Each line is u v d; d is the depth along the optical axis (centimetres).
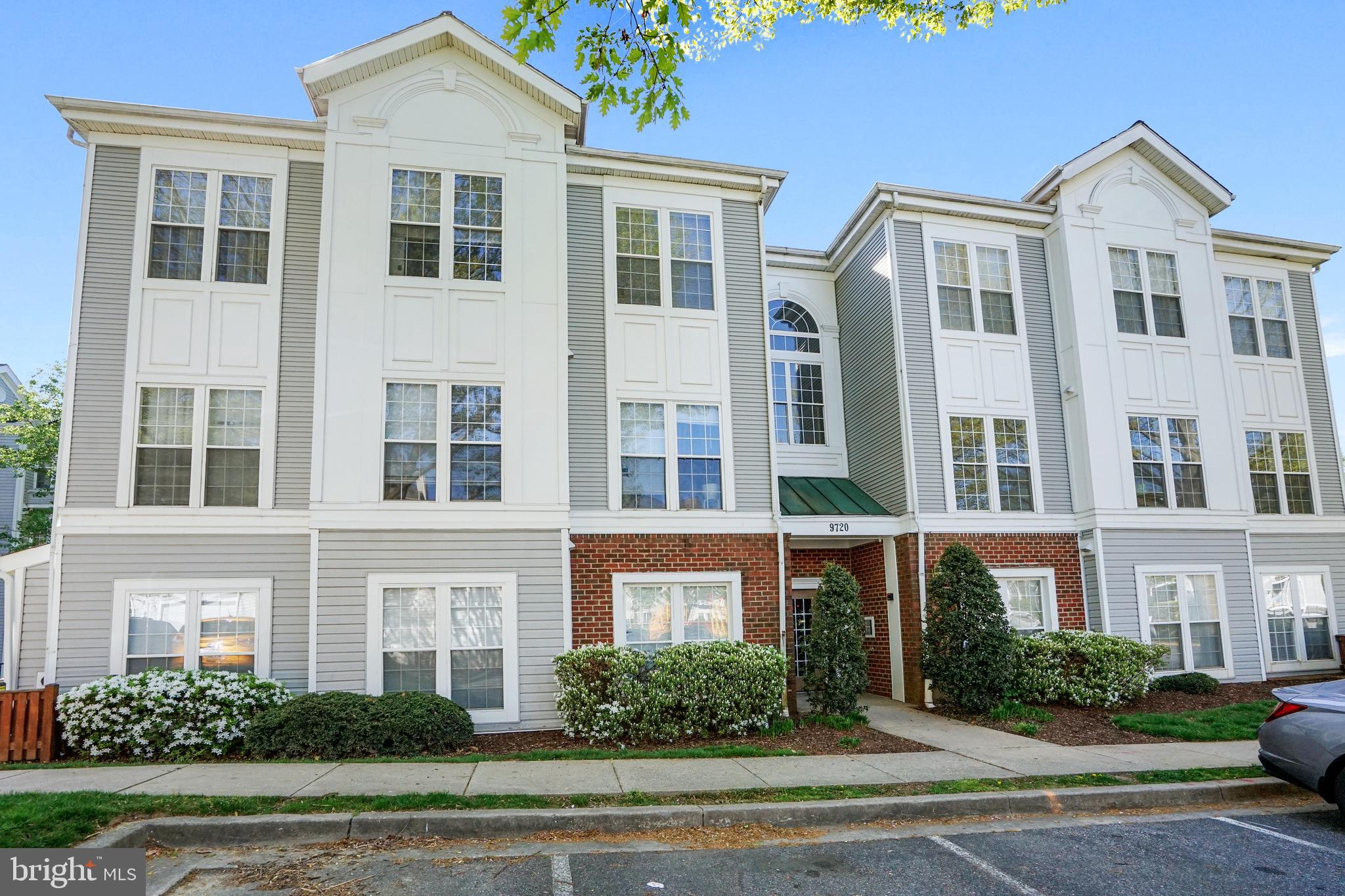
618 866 579
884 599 1466
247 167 1201
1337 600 1638
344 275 1159
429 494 1141
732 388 1333
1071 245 1527
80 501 1085
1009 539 1433
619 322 1305
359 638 1082
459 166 1224
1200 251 1614
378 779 762
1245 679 1473
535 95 1257
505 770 813
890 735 1066
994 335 1500
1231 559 1512
